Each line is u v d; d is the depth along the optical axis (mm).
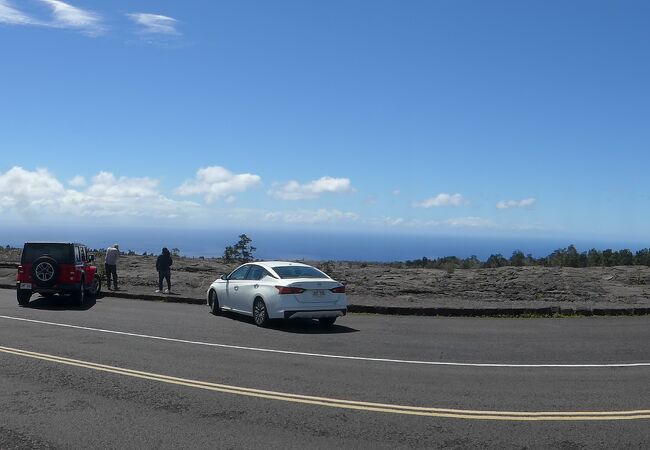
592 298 21016
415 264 39188
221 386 8172
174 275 26531
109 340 11867
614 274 28156
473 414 7027
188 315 16391
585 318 17281
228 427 6418
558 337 13484
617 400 7758
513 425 6625
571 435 6305
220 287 16422
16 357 9938
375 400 7602
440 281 25406
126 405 7188
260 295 14438
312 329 14242
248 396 7668
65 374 8758
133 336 12438
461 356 10922
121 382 8312
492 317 17422
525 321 16562
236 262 34344
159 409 7043
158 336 12516
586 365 10203
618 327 15320
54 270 17859
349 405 7328
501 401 7652
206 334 12953
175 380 8477
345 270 29594
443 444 5988
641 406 7473
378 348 11641
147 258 34844
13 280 25719
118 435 6105
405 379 8859
